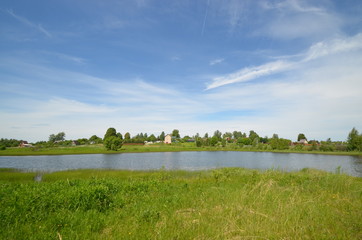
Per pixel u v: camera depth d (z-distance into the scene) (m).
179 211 7.43
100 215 6.95
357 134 75.44
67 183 11.88
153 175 19.53
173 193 10.54
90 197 8.10
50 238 5.18
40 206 7.22
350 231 5.72
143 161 40.78
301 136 141.62
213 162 39.72
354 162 41.53
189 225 6.05
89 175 21.31
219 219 6.57
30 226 5.88
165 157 51.31
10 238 5.14
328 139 111.75
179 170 25.30
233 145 111.38
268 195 9.04
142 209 7.59
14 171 25.39
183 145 115.56
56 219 6.33
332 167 32.72
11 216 6.30
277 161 43.00
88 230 5.67
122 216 7.07
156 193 10.56
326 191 10.41
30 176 20.42
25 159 43.72
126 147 91.12
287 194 9.59
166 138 145.50
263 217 6.67
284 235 5.52
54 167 30.66
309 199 8.50
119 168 29.41
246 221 6.40
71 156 52.28
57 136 109.31
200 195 9.82
